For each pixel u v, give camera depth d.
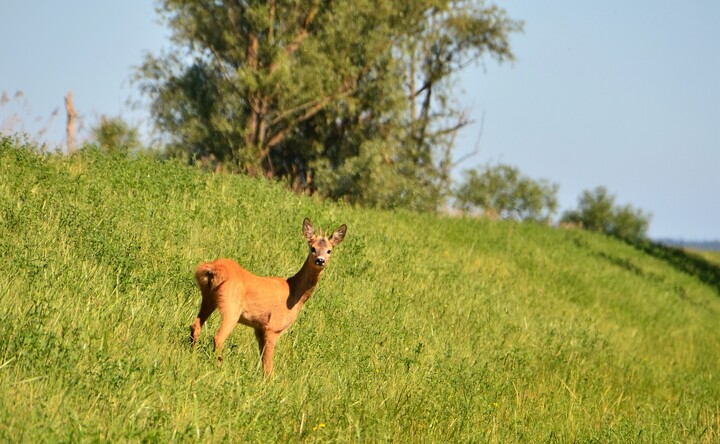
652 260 152.62
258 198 69.81
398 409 38.09
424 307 60.00
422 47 151.62
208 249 51.91
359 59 128.75
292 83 121.06
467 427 39.25
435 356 48.62
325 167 131.88
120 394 29.47
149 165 66.88
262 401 32.88
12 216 45.06
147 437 26.44
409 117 149.25
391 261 67.88
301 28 128.75
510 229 120.00
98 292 38.62
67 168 59.88
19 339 30.20
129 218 51.78
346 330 46.62
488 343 57.41
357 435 33.00
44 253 41.12
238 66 124.56
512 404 46.47
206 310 36.94
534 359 57.75
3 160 55.31
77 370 29.95
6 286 35.28
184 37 125.00
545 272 96.19
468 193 188.75
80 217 47.56
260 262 53.75
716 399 65.88
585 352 64.44
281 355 40.56
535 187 189.25
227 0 125.38
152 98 126.25
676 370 74.44
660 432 47.41
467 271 79.50
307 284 38.59
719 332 106.00
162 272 44.03
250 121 125.69
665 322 98.00
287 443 31.33
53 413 26.66
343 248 64.00
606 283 104.69
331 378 39.25
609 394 57.56
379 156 126.38
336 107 126.56
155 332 36.50
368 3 127.12
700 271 168.75
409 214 103.00
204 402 31.27
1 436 24.58
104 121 102.81
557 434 43.44
